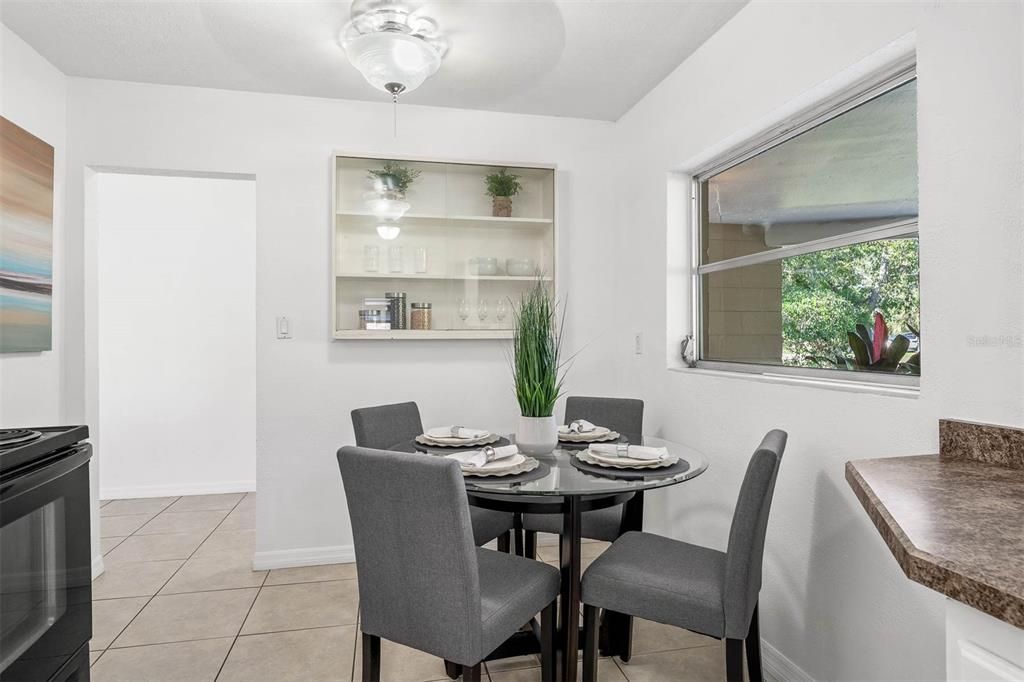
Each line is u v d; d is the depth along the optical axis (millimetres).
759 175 2553
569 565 1854
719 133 2531
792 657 2082
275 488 3186
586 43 2633
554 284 3469
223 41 2623
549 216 3494
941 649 1513
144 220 4383
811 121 2217
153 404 4406
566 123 3592
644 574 1783
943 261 1530
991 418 1410
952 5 1500
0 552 1178
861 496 1185
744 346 2684
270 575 3047
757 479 1607
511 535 2848
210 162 3139
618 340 3611
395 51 2346
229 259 4504
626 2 2307
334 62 2830
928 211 1576
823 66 1938
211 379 4480
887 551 1682
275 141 3211
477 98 3281
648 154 3209
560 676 1866
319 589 2873
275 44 2652
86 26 2490
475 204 3410
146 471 4391
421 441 2336
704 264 2988
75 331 2955
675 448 2303
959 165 1487
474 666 1567
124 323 4363
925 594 1558
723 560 1886
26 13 2383
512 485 1734
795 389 2082
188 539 3543
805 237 2281
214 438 4488
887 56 1761
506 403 3498
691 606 1678
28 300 2562
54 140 2855
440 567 1556
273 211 3209
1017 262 1352
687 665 2203
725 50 2486
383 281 3291
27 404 2611
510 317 3445
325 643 2352
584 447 2328
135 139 3053
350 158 3238
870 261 1979
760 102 2258
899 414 1658
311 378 3246
